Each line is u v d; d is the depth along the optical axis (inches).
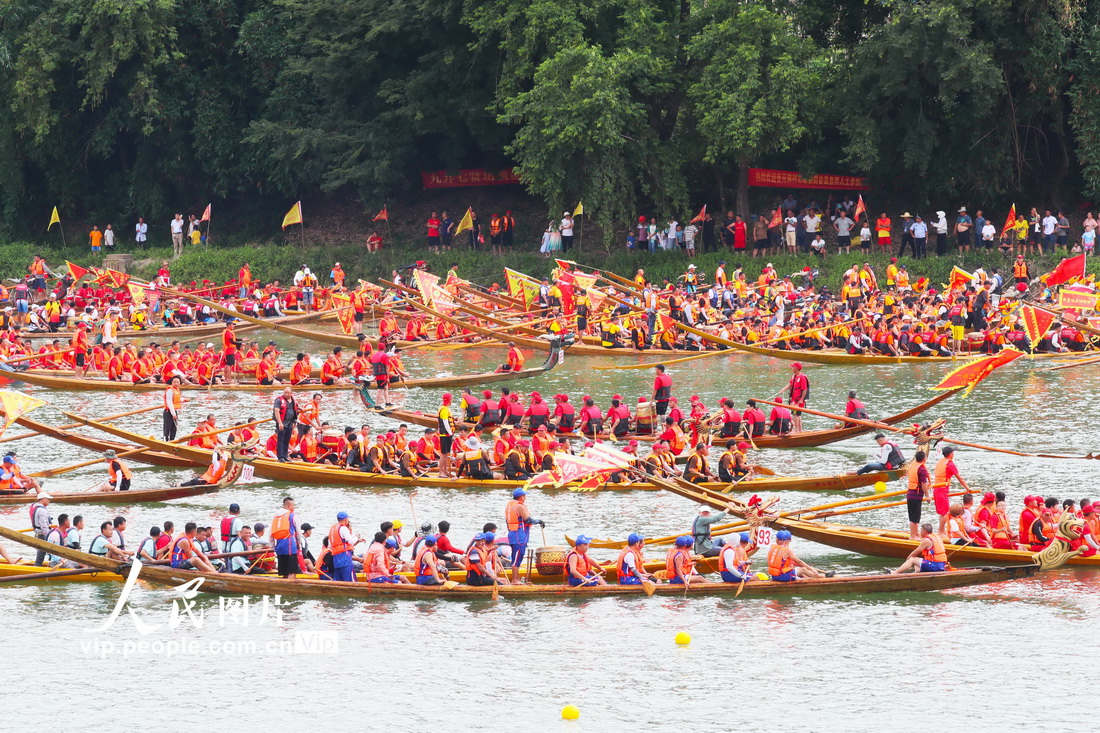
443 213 6102.4
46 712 1459.2
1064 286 3846.0
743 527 2022.6
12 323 4822.8
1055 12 4891.7
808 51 4970.5
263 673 1569.9
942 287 4822.8
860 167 5039.4
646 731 1386.6
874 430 3041.3
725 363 4136.3
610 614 1780.3
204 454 2650.1
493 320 4387.3
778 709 1440.7
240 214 6456.7
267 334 5024.6
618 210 5182.1
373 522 2247.8
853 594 1866.4
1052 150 5374.0
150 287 4461.1
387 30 5482.3
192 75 6136.8
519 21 5216.5
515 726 1405.0
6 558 1961.1
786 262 5024.6
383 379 3425.2
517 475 2559.1
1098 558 1975.9
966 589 1887.3
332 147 5831.7
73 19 5782.5
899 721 1406.3
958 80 4803.2
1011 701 1455.5
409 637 1689.2
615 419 2834.6
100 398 3577.8
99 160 6510.8
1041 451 2709.2
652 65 5004.9
